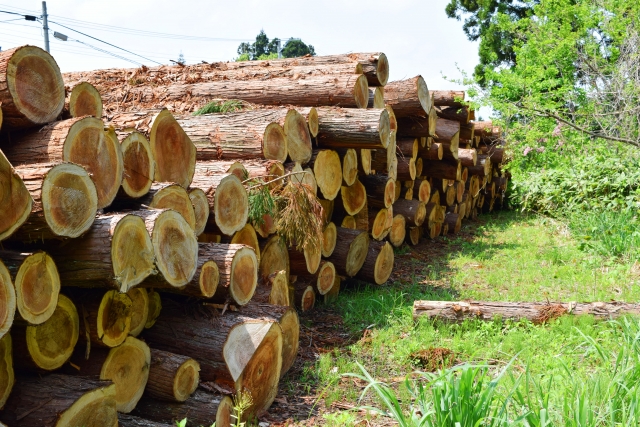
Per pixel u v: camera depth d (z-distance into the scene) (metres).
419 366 5.12
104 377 3.53
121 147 3.93
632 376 3.70
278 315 4.60
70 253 3.32
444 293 7.34
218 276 4.26
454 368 3.29
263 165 5.65
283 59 8.45
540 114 10.60
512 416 3.47
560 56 11.05
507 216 16.08
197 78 7.97
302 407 4.44
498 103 10.64
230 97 7.56
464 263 9.61
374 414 4.17
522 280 8.06
